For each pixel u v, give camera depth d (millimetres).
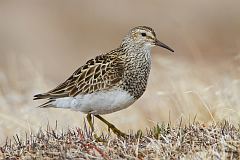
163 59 17656
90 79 11984
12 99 17188
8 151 10570
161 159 9734
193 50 21141
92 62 12297
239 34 30906
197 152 9852
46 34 32781
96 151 10133
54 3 35719
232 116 13266
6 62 27906
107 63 12117
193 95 14555
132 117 15312
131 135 11336
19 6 35344
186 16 32812
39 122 14797
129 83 12148
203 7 33781
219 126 11078
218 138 10320
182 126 11750
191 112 14008
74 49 31250
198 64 18422
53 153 10125
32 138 11055
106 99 12000
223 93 14836
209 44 29484
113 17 34344
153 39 12492
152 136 10805
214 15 33000
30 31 33062
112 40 32219
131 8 34719
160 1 34438
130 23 33594
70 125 14523
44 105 12312
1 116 15086
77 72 12305
